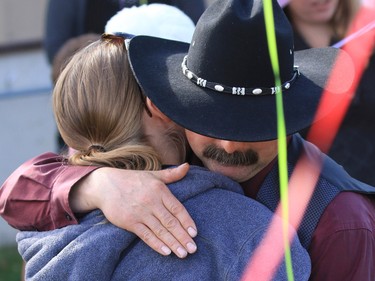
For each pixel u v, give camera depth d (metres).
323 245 2.00
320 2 3.33
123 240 1.92
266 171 2.08
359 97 3.27
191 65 1.96
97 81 2.07
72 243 1.94
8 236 5.65
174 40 2.20
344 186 2.06
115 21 2.37
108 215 1.95
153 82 1.97
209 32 1.90
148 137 2.08
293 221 2.03
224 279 1.85
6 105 5.64
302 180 2.06
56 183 2.08
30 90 5.63
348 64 2.07
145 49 2.08
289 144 2.13
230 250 1.88
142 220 1.91
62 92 2.12
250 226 1.90
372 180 3.31
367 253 2.00
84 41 3.61
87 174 2.03
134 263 1.92
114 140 2.06
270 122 1.87
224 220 1.91
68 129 2.12
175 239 1.88
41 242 2.00
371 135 3.29
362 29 3.15
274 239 1.89
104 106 2.05
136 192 1.94
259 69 1.88
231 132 1.86
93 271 1.90
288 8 3.42
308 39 3.41
